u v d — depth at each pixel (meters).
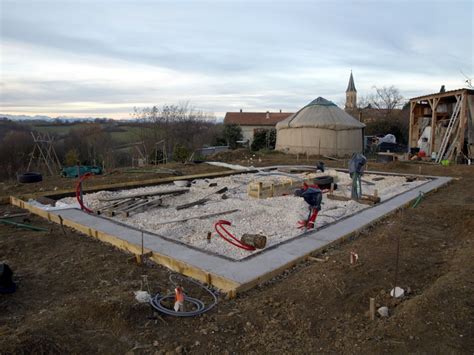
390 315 3.95
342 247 6.40
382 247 6.10
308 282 4.83
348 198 9.90
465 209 7.68
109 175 14.26
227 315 4.09
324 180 11.65
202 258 5.61
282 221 7.86
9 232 7.06
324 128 23.75
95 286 4.79
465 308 3.80
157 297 4.40
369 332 3.62
